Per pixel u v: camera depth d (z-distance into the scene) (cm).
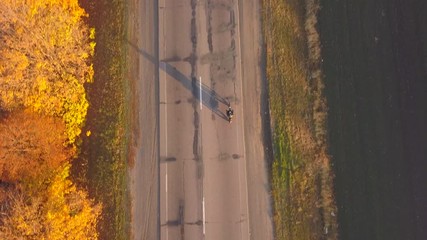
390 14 3091
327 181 2994
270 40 3150
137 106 3155
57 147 2853
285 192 3003
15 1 2573
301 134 3045
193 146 3095
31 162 2708
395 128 2984
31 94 2756
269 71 3119
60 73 2900
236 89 3127
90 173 3094
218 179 3055
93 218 2853
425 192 2897
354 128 3016
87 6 3234
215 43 3177
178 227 3033
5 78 2625
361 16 3111
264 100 3105
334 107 3048
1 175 2697
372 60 3066
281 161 3030
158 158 3102
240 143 3075
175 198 3059
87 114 3142
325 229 2956
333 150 3014
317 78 3080
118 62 3186
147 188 3081
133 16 3231
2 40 2650
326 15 3134
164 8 3222
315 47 3109
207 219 3027
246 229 3000
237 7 3192
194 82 3152
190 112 3125
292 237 2966
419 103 2991
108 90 3166
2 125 2611
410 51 3047
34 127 2667
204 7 3206
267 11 3175
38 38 2709
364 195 2952
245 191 3031
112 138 3120
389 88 3028
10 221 2539
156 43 3203
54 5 2761
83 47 3047
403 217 2898
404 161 2947
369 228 2922
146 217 3056
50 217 2575
